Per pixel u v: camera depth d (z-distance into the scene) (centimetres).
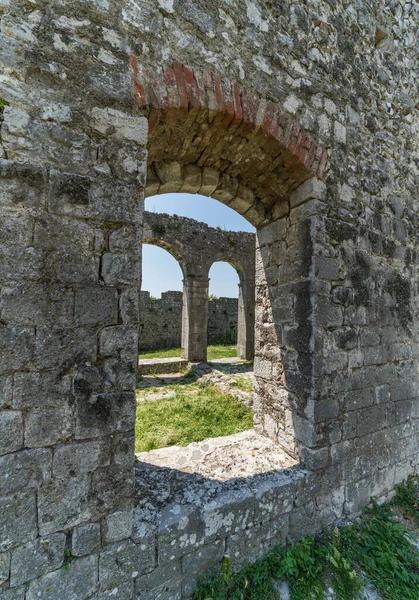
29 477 144
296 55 245
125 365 167
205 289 931
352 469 256
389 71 321
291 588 196
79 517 154
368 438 269
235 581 192
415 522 261
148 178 253
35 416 146
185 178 264
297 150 238
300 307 254
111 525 161
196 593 181
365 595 196
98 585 158
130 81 175
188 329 901
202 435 405
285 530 219
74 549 152
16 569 140
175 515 184
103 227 165
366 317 274
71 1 162
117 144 169
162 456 263
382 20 320
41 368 148
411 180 333
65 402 152
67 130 158
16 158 146
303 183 256
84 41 164
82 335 157
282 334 277
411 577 208
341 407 251
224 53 208
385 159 307
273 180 270
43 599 146
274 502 215
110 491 161
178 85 187
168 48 188
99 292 162
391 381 291
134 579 167
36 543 145
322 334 242
